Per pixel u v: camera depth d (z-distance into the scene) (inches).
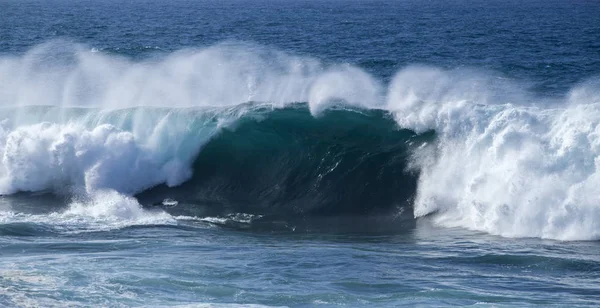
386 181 1669.5
